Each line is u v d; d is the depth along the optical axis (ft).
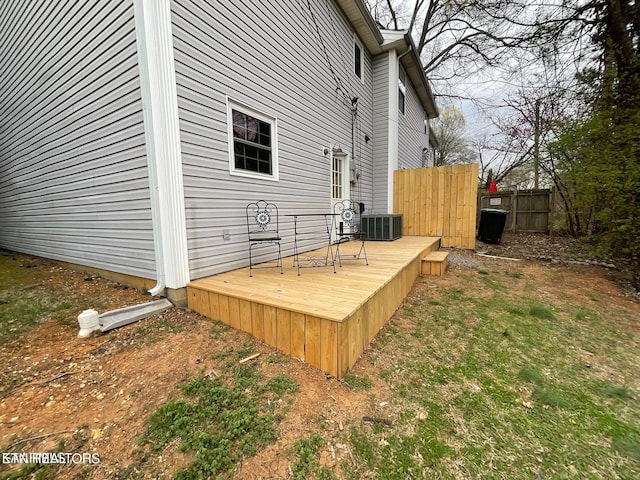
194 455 4.36
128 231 11.16
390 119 24.93
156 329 8.25
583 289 12.65
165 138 8.95
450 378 6.35
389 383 6.15
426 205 23.20
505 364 6.94
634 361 7.13
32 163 17.12
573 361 7.10
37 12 13.32
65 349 7.17
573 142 15.26
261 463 4.24
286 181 14.78
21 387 5.79
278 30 13.79
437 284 13.55
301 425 4.94
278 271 11.43
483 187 40.91
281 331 7.12
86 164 12.66
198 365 6.57
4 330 8.12
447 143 67.72
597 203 14.52
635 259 13.73
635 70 13.92
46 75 13.87
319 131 17.75
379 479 4.02
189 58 9.53
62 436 4.69
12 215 21.38
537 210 27.22
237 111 11.70
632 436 4.74
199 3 9.82
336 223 20.72
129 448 4.49
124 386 5.88
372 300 8.00
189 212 9.77
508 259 18.53
